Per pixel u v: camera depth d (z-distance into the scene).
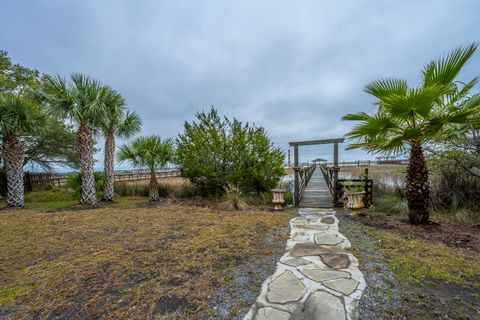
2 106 6.25
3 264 2.90
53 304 2.05
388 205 5.45
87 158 7.30
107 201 8.00
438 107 3.85
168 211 6.04
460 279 2.28
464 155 4.74
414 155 4.14
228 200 6.83
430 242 3.30
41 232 4.23
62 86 6.52
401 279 2.30
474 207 4.62
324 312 1.82
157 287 2.29
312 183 11.05
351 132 4.35
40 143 9.70
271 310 1.87
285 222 4.74
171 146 8.21
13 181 7.09
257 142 7.18
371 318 1.73
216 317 1.82
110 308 1.97
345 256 2.93
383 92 3.86
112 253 3.18
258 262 2.82
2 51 10.27
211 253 3.11
